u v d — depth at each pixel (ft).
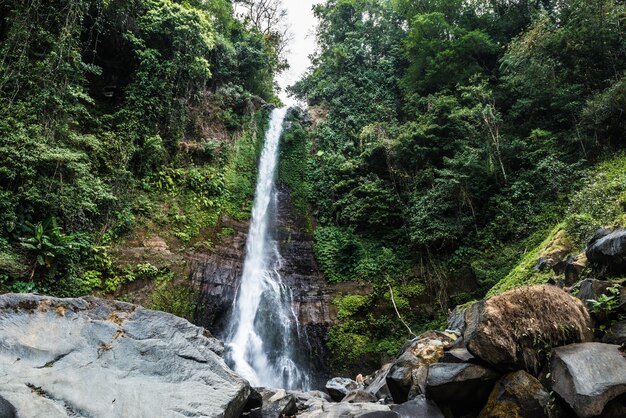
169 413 10.69
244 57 67.51
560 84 45.83
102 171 39.99
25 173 30.04
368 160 57.72
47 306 12.07
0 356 10.34
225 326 42.27
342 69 75.31
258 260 49.88
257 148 59.52
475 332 13.33
